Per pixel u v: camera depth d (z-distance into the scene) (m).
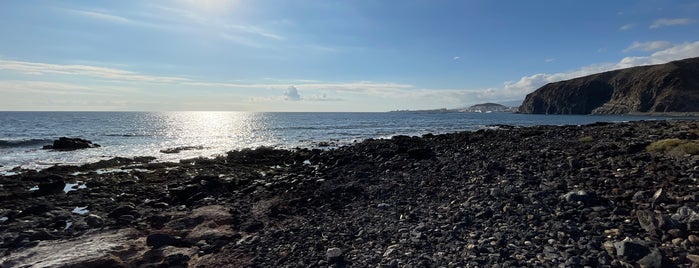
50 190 17.95
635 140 21.50
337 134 58.28
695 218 7.71
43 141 42.84
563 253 7.24
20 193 17.11
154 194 17.23
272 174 22.14
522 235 8.34
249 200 14.96
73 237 10.60
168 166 26.08
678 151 15.10
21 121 97.25
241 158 28.83
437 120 125.31
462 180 14.54
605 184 11.47
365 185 15.40
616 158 15.12
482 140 32.47
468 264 7.16
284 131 65.38
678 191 9.98
